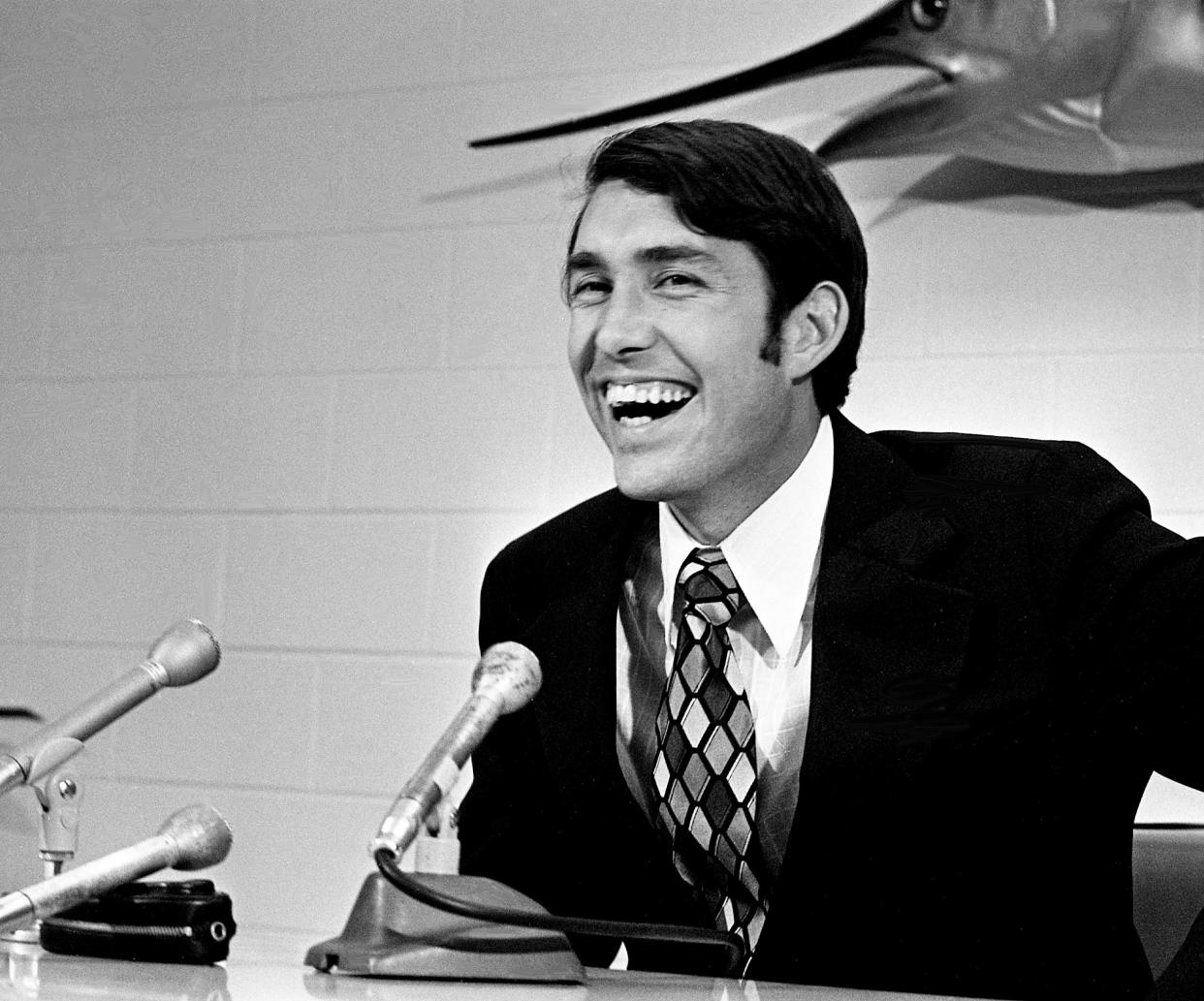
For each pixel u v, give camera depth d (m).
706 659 2.83
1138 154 4.02
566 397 4.56
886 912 2.69
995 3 4.09
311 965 2.02
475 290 4.66
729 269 2.71
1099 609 2.74
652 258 2.70
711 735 2.79
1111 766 2.74
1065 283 4.12
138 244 5.03
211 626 4.84
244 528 4.84
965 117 4.13
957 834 2.71
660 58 4.53
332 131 4.85
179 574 4.89
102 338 5.03
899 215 4.25
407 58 4.79
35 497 5.05
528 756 2.99
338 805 4.67
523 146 4.64
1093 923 2.74
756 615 2.83
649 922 2.82
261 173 4.91
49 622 4.99
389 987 1.88
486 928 2.02
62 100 5.14
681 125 2.76
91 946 2.16
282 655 4.77
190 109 5.01
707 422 2.71
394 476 4.71
